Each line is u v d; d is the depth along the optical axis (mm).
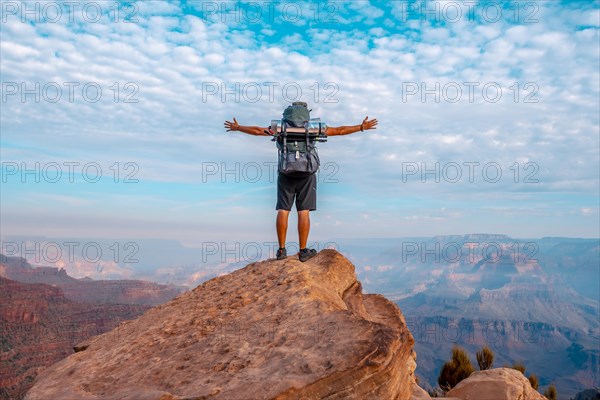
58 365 6027
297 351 4430
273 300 5793
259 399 3801
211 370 4480
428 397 7027
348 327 4656
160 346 5422
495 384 6988
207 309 6141
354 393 4016
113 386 4742
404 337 4801
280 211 7625
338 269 7207
